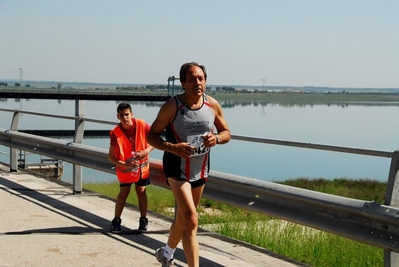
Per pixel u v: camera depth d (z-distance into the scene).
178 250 6.34
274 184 5.57
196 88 4.83
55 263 5.77
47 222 7.58
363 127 123.81
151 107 160.62
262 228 8.14
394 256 4.56
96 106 183.75
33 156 31.28
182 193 4.88
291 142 5.57
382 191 20.59
